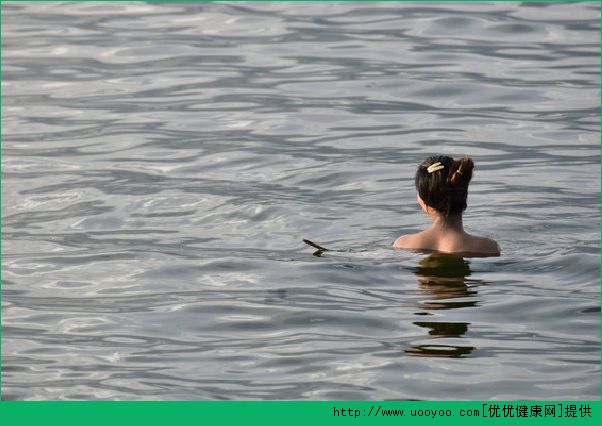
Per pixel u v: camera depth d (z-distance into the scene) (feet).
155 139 88.38
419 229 66.59
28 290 59.41
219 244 65.00
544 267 59.36
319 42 114.93
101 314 55.77
